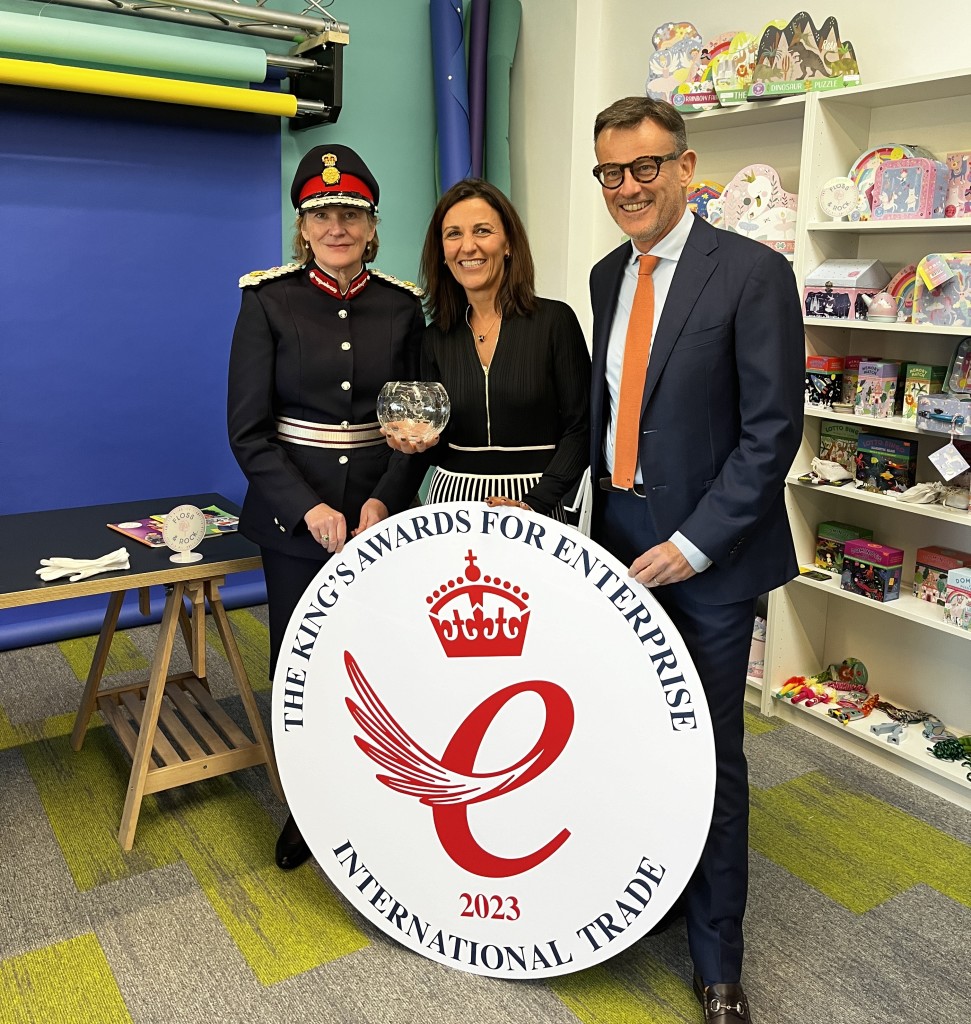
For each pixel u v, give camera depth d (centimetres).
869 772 298
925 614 285
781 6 327
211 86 353
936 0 280
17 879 240
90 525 285
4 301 359
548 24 418
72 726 320
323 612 207
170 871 244
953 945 221
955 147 283
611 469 203
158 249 386
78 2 342
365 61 422
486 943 206
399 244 454
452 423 224
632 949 221
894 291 283
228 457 421
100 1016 197
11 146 347
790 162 332
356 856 212
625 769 192
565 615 192
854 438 309
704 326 178
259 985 206
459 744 202
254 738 310
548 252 438
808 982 208
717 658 190
